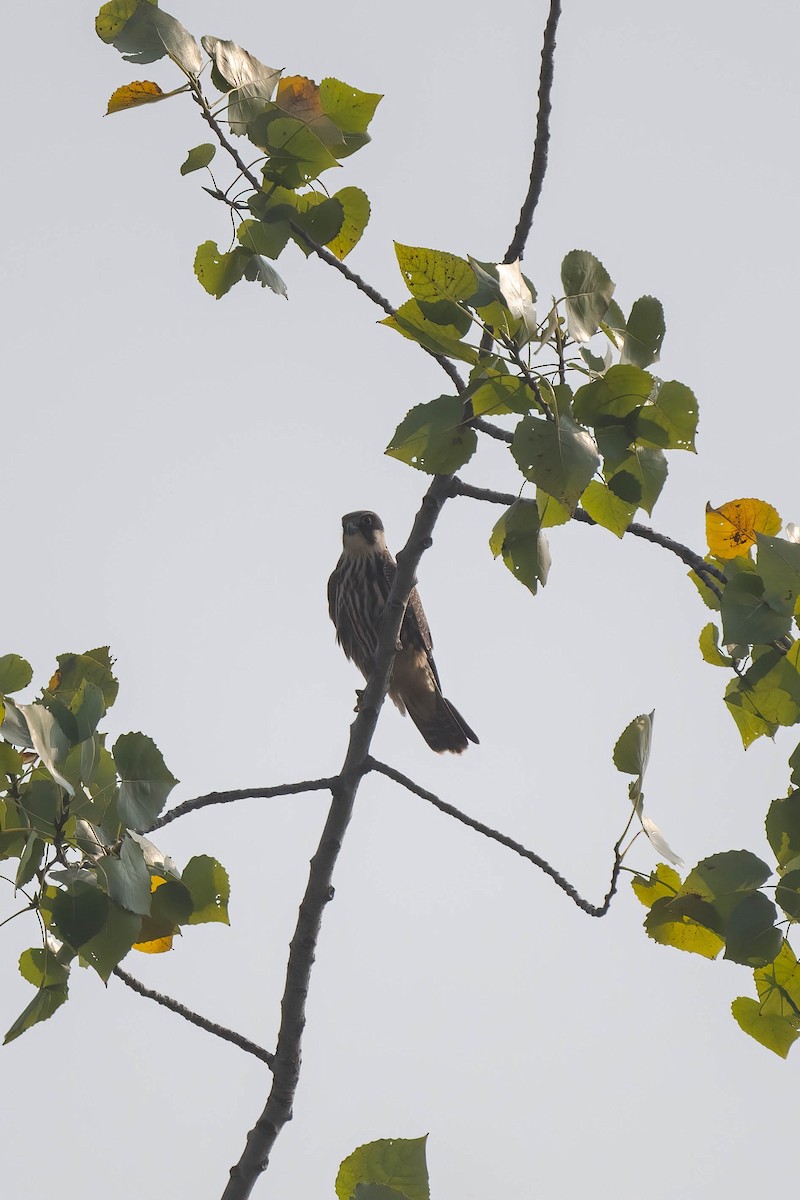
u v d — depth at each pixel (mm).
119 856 7918
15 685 8727
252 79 8773
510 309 7422
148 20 8516
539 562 8656
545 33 8977
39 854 7824
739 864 8227
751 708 9266
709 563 9742
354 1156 7789
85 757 7777
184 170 9008
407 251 7484
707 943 8711
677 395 7746
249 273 9391
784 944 8406
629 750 8469
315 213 9109
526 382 7629
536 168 9227
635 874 9133
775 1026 8492
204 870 8820
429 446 7805
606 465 8148
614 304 8039
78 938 7773
